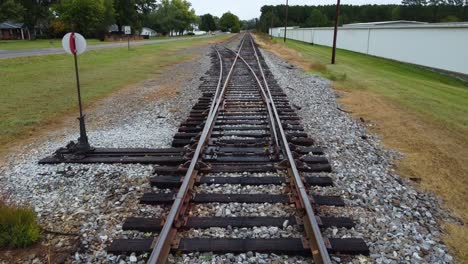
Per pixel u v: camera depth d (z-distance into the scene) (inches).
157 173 224.5
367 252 146.6
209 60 1019.9
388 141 311.1
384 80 692.7
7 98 491.8
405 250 149.3
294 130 318.3
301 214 171.3
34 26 2979.8
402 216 177.9
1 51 1283.2
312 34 2401.6
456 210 190.1
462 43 796.0
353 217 174.6
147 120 371.6
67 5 2564.0
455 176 234.8
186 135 295.3
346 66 943.7
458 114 414.3
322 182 208.8
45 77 687.7
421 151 283.7
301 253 146.2
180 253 146.2
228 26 6879.9
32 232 156.6
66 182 218.2
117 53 1252.5
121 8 3481.8
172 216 157.6
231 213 176.1
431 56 925.8
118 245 149.9
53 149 282.7
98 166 240.5
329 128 333.7
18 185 216.8
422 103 470.3
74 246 152.9
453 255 149.6
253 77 640.4
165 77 695.1
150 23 4515.3
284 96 477.7
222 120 346.6
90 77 695.7
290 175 212.1
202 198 187.8
